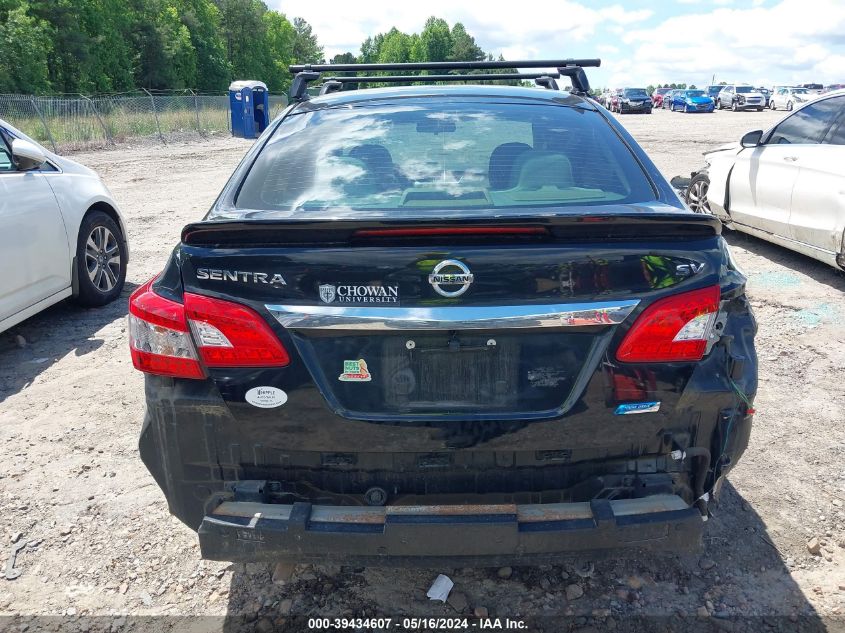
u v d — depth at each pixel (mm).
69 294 5629
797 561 2793
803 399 4164
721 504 3166
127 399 4395
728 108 51281
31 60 43125
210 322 2051
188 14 72625
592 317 2012
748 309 2404
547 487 2154
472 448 2090
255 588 2713
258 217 2352
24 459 3695
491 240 1994
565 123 2875
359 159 2637
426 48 131125
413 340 2039
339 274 1994
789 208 6609
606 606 2566
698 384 2117
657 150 17484
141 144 24453
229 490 2191
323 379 2070
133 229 9336
